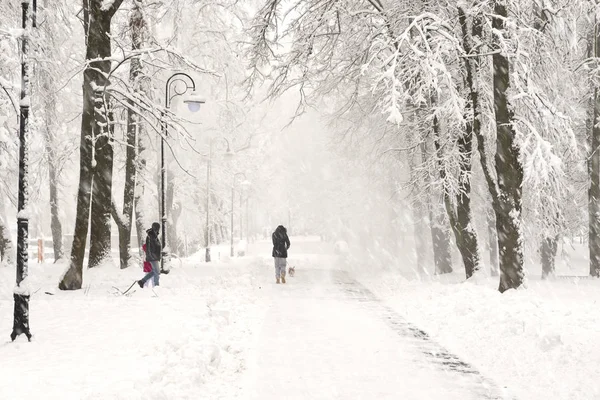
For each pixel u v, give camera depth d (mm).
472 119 19031
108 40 17719
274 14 20047
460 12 16812
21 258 9461
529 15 17094
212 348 8461
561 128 16141
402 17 18125
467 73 17031
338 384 7637
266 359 9000
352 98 23250
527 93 15422
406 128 24359
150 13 25250
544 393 7242
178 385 6953
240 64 31234
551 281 20875
